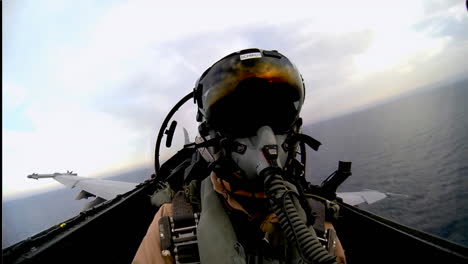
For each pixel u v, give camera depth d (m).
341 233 2.45
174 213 1.34
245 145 1.09
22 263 1.58
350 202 3.28
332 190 1.85
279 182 0.94
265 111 1.08
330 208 1.59
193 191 1.44
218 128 1.17
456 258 1.38
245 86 1.06
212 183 1.38
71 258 2.02
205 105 1.20
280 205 0.88
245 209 1.22
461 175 22.19
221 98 1.11
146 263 1.22
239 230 1.21
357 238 2.24
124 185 7.46
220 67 1.14
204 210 1.27
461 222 13.02
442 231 12.78
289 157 1.22
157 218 1.41
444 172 31.19
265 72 1.07
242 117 1.09
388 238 1.89
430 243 1.57
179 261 1.18
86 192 7.37
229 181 1.19
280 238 1.17
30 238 1.89
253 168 1.07
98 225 2.51
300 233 0.81
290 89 1.14
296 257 1.13
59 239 1.95
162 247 1.23
